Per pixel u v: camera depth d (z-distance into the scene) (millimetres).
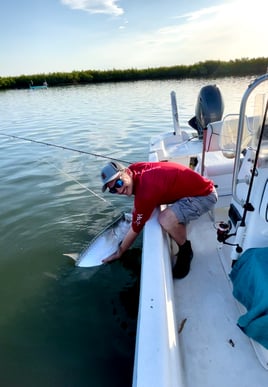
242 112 1414
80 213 3889
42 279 2705
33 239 3330
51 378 1823
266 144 1403
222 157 2758
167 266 1734
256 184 1459
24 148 7262
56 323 2227
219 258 2018
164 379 1044
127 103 15258
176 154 3848
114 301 2402
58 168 5680
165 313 1329
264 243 1504
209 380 1275
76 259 2949
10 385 1797
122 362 1895
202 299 1699
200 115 4086
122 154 6418
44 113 13797
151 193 1887
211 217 2525
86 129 9344
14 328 2205
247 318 1277
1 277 2748
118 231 2863
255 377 1276
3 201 4293
